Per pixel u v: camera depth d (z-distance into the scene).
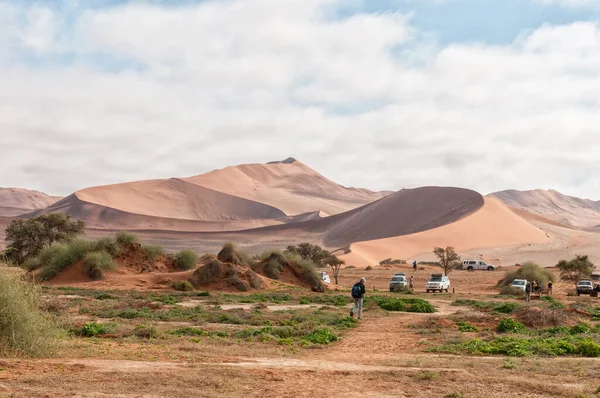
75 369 12.30
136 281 55.88
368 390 11.64
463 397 11.04
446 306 42.38
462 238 185.12
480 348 18.66
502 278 84.94
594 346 18.02
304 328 24.09
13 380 10.70
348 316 29.83
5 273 13.91
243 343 19.42
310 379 12.54
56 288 49.81
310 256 108.38
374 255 163.12
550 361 16.27
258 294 49.47
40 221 100.00
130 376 11.71
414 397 11.09
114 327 21.78
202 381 11.64
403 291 63.03
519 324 25.20
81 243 61.00
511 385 12.40
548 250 173.62
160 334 20.16
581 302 48.69
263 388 11.40
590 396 11.47
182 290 52.62
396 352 18.61
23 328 13.58
